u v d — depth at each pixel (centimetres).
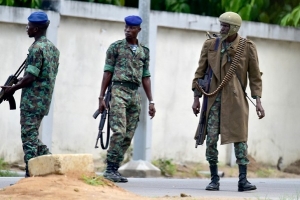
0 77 4056
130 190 2809
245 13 5047
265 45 4847
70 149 4259
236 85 2800
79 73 4272
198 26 4584
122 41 3091
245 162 2834
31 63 2603
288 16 5012
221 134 2795
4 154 4097
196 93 2859
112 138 3055
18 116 4134
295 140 4994
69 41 4231
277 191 2920
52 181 2245
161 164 4312
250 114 4797
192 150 4641
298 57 5003
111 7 4322
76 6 4216
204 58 2848
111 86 3097
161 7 5278
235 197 2512
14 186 2203
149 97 3172
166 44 4512
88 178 2338
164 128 4522
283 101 4934
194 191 2814
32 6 4534
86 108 4309
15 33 4103
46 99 2631
